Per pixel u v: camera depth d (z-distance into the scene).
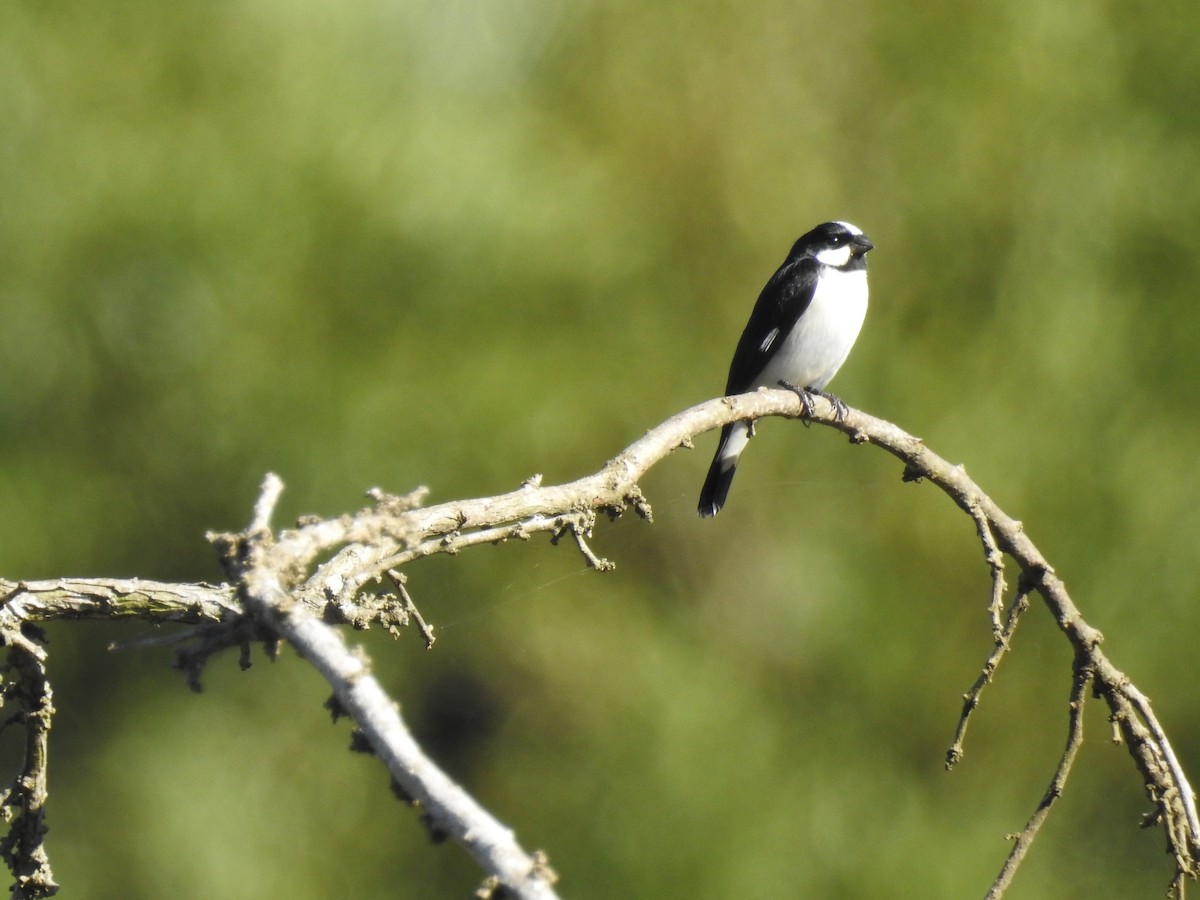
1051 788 4.45
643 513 4.56
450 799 2.36
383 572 4.02
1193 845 4.40
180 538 13.78
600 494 4.42
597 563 4.34
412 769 2.42
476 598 14.31
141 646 2.87
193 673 2.88
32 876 3.79
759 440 14.33
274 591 2.88
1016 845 4.39
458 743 14.27
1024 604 5.00
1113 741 4.59
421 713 14.45
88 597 3.86
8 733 14.53
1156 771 4.53
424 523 4.04
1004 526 5.16
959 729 4.71
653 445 4.71
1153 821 4.51
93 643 14.60
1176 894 4.40
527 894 2.22
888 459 14.05
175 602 3.90
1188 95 14.84
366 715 2.56
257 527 3.12
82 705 14.65
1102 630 13.62
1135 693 4.62
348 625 3.95
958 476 5.29
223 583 4.02
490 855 2.28
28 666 3.76
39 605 3.80
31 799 3.80
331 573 3.93
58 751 14.50
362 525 3.25
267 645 2.88
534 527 4.24
